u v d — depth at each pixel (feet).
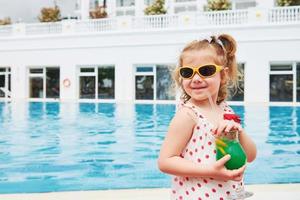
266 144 28.02
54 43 77.92
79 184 17.37
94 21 76.59
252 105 60.29
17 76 81.00
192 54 6.82
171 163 6.55
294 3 81.87
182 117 6.70
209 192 6.57
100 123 40.14
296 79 64.44
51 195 11.97
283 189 12.35
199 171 6.28
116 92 73.82
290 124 38.58
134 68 73.26
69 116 47.01
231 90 9.63
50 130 35.35
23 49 80.28
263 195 11.69
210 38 7.00
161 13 99.86
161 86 71.77
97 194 12.07
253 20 66.13
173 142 6.69
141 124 39.24
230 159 6.21
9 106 62.49
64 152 25.13
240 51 65.82
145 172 19.58
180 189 6.85
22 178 18.45
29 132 34.19
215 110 7.13
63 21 78.02
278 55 64.39
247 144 7.29
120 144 28.07
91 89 76.59
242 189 6.81
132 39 72.43
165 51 70.44
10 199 11.51
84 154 24.40
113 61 73.92
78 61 76.43
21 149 26.18
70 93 77.00
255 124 38.60
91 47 75.31
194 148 6.68
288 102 64.28
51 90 80.12
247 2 107.24
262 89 65.26
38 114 49.44
